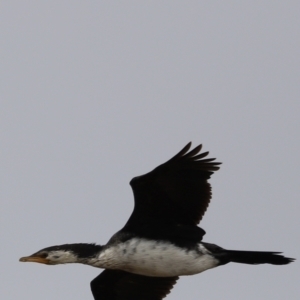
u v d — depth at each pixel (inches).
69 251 641.6
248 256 617.0
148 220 627.5
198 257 618.5
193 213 619.2
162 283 699.4
